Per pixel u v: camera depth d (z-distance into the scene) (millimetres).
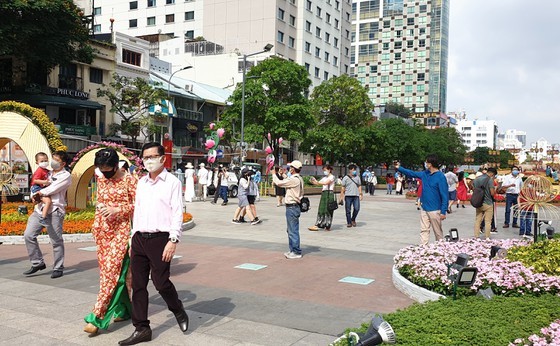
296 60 62875
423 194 8570
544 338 3695
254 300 6121
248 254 9375
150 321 5250
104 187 5074
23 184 16297
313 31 65875
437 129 78312
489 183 10758
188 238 11477
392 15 115375
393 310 5762
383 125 56656
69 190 13938
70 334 4824
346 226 14609
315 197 30891
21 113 13438
